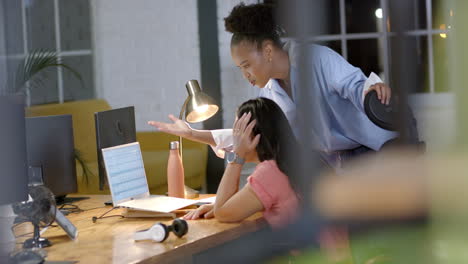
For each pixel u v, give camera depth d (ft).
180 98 18.25
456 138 4.33
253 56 7.88
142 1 18.34
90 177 13.33
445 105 4.35
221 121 17.84
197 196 8.40
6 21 17.81
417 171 4.60
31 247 6.07
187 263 6.35
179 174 8.18
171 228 6.29
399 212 4.95
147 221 7.26
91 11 18.63
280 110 7.25
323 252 6.43
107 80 18.66
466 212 4.34
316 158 6.69
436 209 4.48
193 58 18.03
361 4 18.44
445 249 4.44
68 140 8.02
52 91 18.13
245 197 6.91
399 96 4.49
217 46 17.89
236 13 7.94
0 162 5.83
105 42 18.66
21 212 6.09
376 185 5.21
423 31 16.70
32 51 17.99
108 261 5.52
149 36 18.37
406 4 4.18
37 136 7.73
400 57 4.26
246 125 7.18
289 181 6.86
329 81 8.10
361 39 18.74
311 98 6.46
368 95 7.40
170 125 8.74
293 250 6.77
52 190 7.88
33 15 18.11
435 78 15.88
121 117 8.33
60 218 6.34
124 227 6.96
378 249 5.29
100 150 7.79
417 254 4.65
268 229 7.18
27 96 17.21
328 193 6.30
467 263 4.31
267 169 6.97
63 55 18.48
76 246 6.13
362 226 5.68
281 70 7.94
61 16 18.48
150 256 5.65
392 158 4.89
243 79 17.79
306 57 5.60
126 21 18.48
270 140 7.04
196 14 17.97
